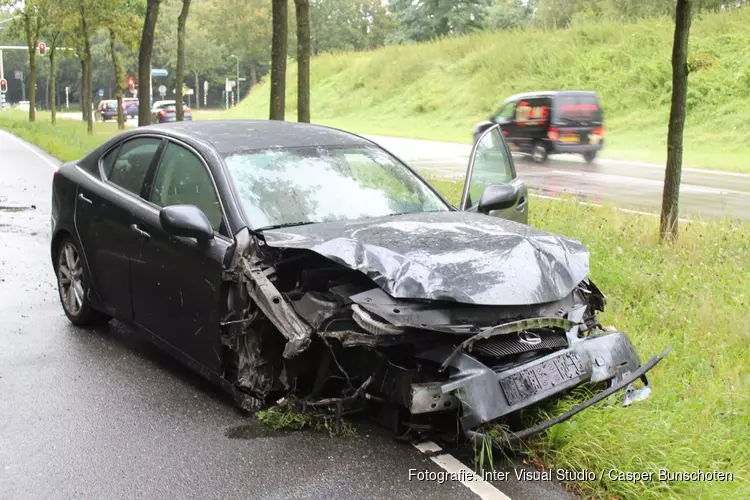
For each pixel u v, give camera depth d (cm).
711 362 546
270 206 493
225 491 385
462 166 2083
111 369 554
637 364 457
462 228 471
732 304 670
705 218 1220
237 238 464
